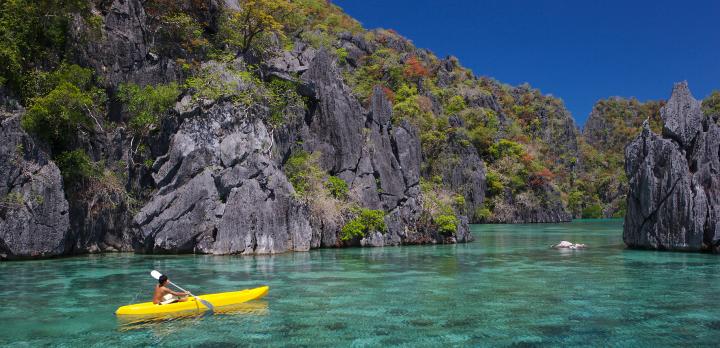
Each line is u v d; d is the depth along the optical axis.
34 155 24.45
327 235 30.64
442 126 72.94
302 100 35.25
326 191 32.16
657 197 27.78
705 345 10.12
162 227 25.88
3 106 24.25
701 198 26.05
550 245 33.06
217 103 28.38
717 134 26.64
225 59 31.84
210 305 13.26
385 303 13.95
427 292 15.56
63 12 27.11
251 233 26.55
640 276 18.64
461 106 86.25
